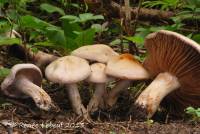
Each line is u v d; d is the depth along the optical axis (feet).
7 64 3.62
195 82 3.08
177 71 3.06
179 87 3.13
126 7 3.79
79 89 3.41
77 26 3.72
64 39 3.50
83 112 3.09
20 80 3.09
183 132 2.84
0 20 3.71
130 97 3.35
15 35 3.58
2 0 3.72
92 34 3.44
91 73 3.01
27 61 3.54
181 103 3.29
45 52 3.84
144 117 3.01
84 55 3.07
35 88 3.08
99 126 2.91
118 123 2.94
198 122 3.01
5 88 3.05
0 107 3.10
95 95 3.13
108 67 3.01
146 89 3.07
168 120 3.19
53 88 3.47
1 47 3.70
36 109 3.12
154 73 3.18
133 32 3.81
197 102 3.25
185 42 2.86
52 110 3.05
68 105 3.25
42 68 3.52
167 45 2.98
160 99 3.05
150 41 3.05
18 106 3.13
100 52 3.09
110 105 3.19
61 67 2.95
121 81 3.16
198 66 2.98
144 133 2.82
